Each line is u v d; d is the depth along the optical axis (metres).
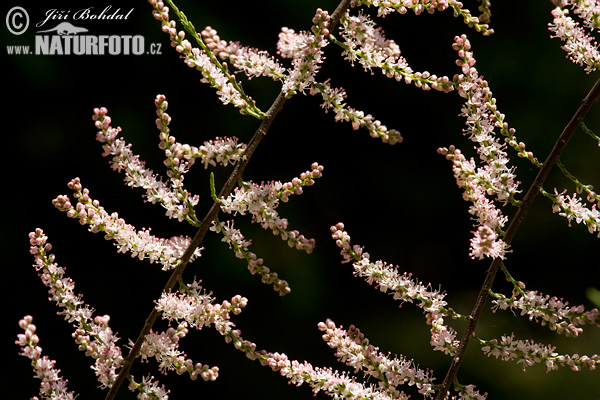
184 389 1.28
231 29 1.27
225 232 0.68
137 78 1.33
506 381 1.28
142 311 1.33
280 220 0.68
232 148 0.68
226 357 1.30
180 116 1.32
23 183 1.33
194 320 0.69
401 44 1.35
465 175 0.68
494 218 0.68
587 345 1.33
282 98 0.68
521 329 1.36
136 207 1.32
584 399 1.26
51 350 1.28
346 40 0.68
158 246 0.68
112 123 1.29
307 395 1.29
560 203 0.68
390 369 0.69
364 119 0.68
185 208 0.68
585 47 0.69
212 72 0.68
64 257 1.32
